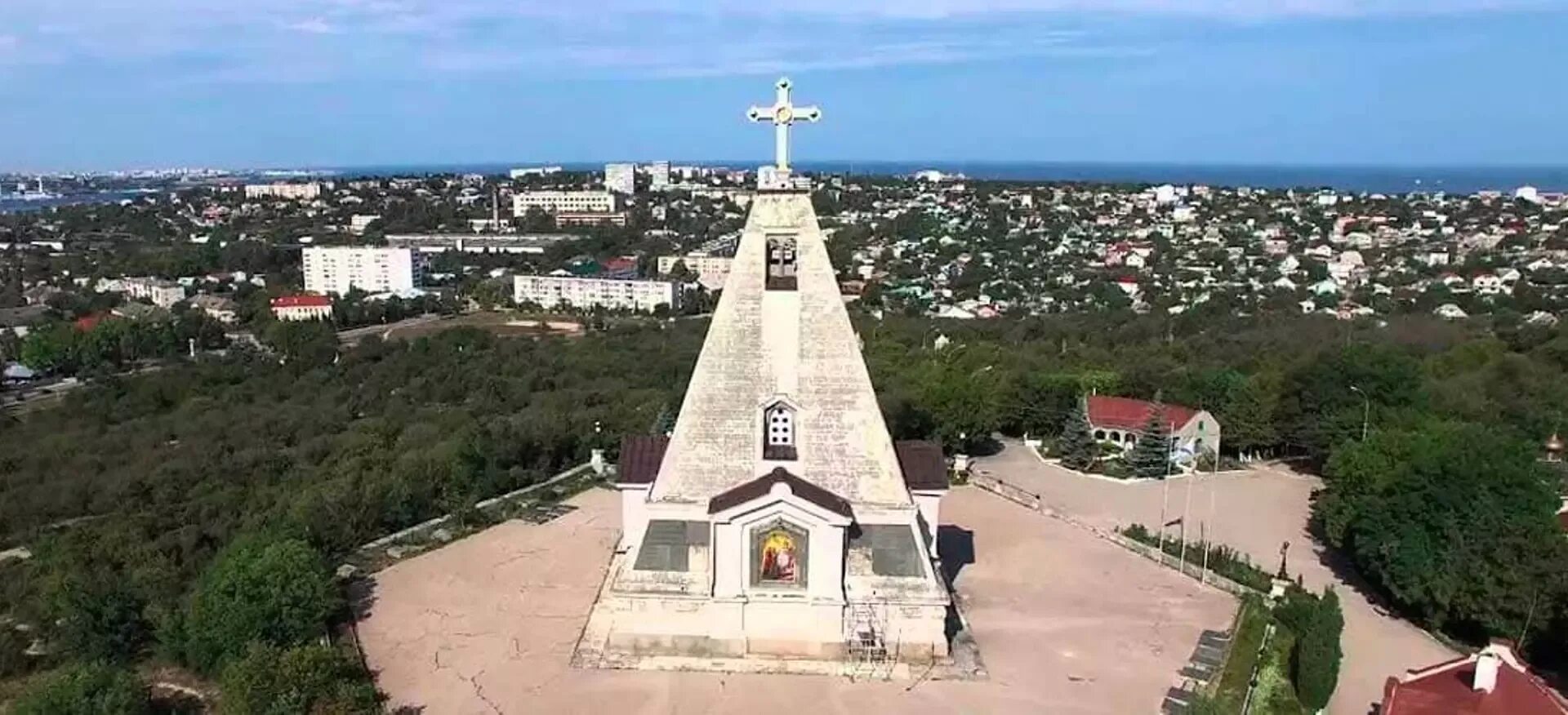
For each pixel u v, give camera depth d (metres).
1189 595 59.62
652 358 140.62
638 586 49.31
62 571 63.81
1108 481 89.31
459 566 61.59
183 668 49.75
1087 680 48.78
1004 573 62.50
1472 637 58.16
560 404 109.94
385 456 90.38
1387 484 65.94
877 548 49.12
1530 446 76.69
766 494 47.38
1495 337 129.75
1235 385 98.19
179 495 89.44
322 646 44.72
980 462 94.62
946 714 45.22
